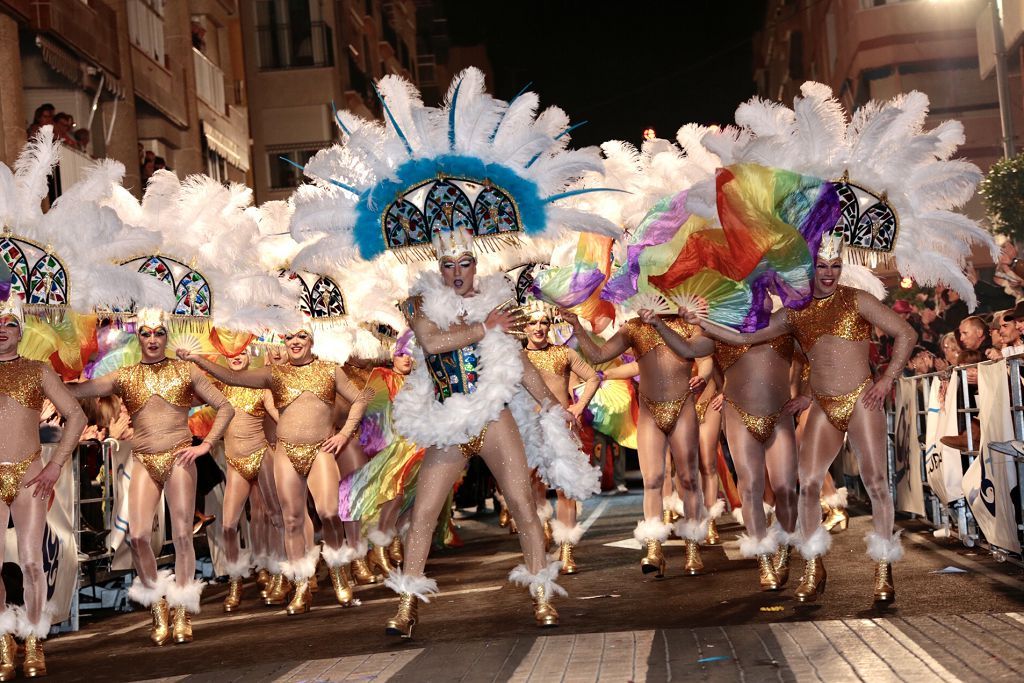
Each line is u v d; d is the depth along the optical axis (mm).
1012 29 19359
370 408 9703
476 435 6285
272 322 8273
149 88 23281
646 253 7664
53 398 6750
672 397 8125
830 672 4672
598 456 16562
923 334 13891
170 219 8195
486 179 6488
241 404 8867
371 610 7883
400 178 6500
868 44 28453
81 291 7133
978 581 7008
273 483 9008
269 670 5766
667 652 5336
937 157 7469
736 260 6633
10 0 16641
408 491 10195
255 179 34844
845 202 6738
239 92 31625
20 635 6566
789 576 7723
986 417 7906
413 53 50688
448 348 6238
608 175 9070
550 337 9500
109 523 9242
